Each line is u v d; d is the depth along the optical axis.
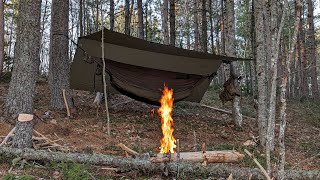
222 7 20.62
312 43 18.06
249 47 29.31
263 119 7.94
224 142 8.50
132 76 10.06
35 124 7.56
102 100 12.43
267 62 8.80
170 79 10.35
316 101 16.88
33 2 6.81
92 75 10.52
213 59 9.90
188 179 5.15
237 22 32.00
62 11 10.16
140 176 5.26
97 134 7.91
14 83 7.07
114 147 6.93
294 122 12.36
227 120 11.84
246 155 6.80
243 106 15.21
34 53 6.82
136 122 9.82
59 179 4.81
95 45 9.22
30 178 4.53
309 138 9.86
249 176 4.97
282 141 3.69
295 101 18.14
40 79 16.05
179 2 25.69
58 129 7.63
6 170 5.04
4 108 7.36
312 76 17.89
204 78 10.63
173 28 13.90
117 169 5.31
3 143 5.95
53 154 5.37
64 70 10.04
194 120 11.30
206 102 15.49
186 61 10.02
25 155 5.34
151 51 9.62
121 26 30.36
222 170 5.20
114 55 9.57
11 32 26.88
